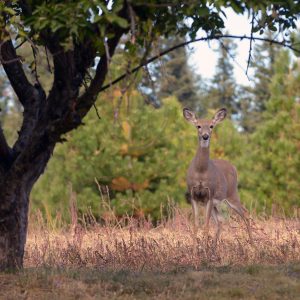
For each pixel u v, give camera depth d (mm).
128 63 8406
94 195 24922
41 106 11516
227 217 17469
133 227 15664
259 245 14172
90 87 9625
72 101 9781
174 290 10227
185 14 8938
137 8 8594
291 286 10500
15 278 10539
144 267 12211
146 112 26359
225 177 17250
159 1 8781
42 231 18938
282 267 12031
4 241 10945
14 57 10930
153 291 10195
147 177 26016
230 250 13430
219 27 10047
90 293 10016
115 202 24797
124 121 26078
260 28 9281
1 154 10945
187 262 12508
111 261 12555
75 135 26469
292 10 8859
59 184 26781
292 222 18219
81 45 9961
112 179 25891
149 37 8969
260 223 18703
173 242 14727
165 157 26125
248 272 11680
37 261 13125
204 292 10055
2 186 10852
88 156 26141
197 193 16219
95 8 7762
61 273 11000
